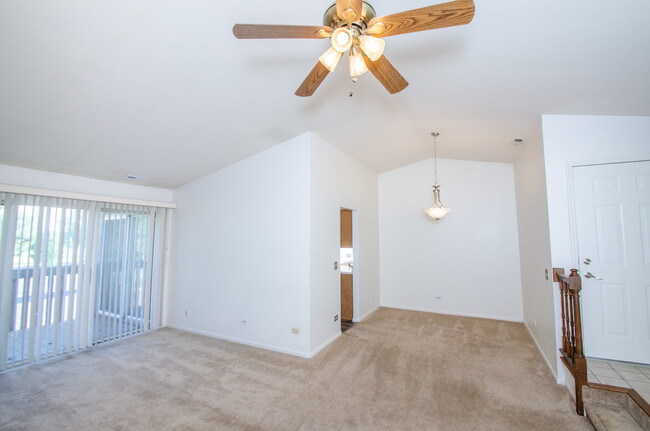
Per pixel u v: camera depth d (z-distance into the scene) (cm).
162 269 487
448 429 217
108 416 235
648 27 167
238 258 414
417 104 314
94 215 400
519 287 500
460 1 129
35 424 225
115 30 180
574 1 154
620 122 280
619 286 272
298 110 312
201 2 166
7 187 316
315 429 217
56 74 211
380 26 148
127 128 296
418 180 581
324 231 395
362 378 296
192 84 243
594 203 283
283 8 175
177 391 272
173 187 493
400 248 591
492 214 525
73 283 374
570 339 269
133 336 431
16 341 328
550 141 299
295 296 362
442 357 347
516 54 210
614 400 225
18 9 160
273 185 389
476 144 437
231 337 411
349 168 484
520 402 251
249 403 251
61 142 303
